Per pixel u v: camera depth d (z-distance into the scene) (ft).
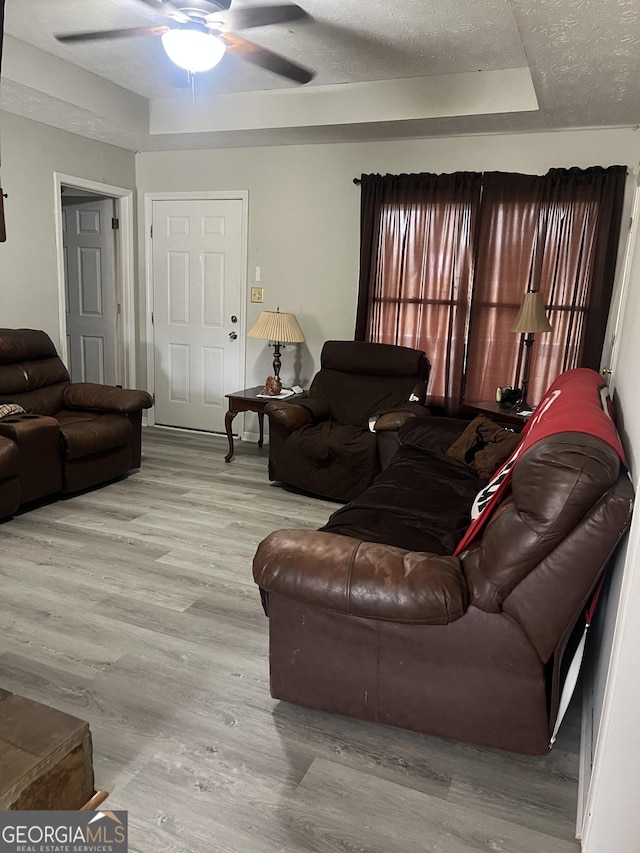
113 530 11.09
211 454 16.30
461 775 5.72
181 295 17.90
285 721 6.35
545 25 7.37
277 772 5.67
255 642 7.73
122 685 6.81
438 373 14.87
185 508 12.32
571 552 4.99
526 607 5.25
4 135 13.58
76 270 18.33
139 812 5.17
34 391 13.91
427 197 14.17
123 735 6.06
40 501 12.47
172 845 4.88
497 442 10.04
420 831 5.10
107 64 12.61
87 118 13.93
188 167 17.06
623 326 10.16
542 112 11.62
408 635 5.72
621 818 4.56
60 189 15.23
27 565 9.57
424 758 5.91
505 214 13.60
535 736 5.66
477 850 4.95
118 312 18.20
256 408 14.73
